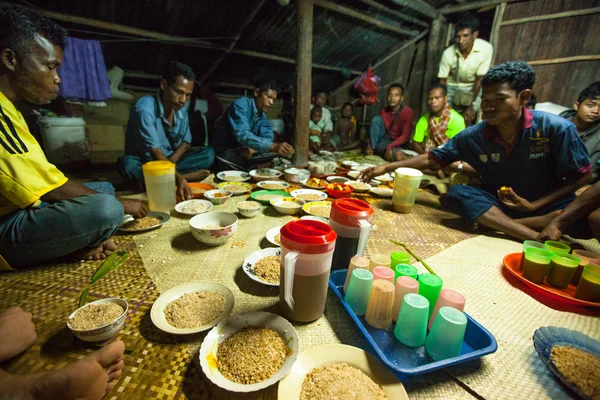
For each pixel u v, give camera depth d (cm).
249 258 166
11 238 147
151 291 143
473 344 115
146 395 93
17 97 154
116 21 407
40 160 147
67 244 156
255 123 406
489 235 232
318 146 575
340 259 157
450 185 317
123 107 527
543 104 436
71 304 132
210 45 492
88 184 237
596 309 144
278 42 543
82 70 403
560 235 200
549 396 96
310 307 123
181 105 299
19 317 107
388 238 217
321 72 700
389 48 679
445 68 541
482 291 156
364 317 130
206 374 93
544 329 119
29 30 142
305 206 250
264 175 352
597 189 190
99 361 85
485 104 212
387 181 361
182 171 357
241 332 111
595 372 99
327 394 89
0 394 78
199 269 164
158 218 227
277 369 97
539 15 491
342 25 558
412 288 122
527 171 235
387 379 95
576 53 468
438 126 440
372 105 746
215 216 207
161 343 112
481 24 614
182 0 399
